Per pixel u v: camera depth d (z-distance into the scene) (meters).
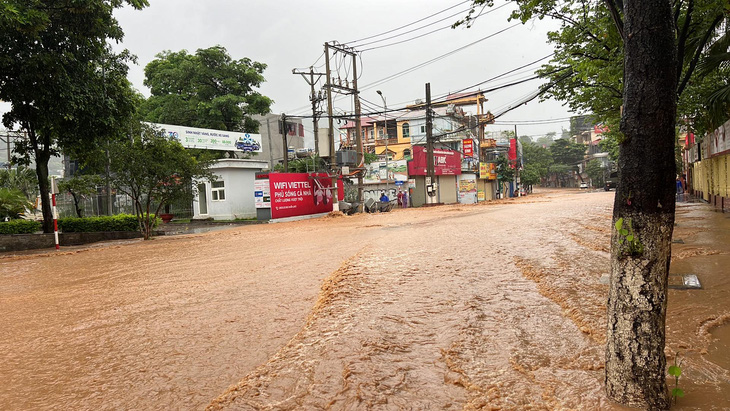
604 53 8.87
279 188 25.36
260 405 2.99
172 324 5.22
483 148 55.78
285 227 20.02
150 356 4.23
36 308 6.54
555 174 92.38
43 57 13.73
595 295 5.04
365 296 5.65
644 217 2.58
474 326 4.29
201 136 28.12
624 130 2.65
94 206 32.19
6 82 14.64
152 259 11.24
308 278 7.44
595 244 8.81
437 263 7.71
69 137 16.88
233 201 28.75
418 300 5.33
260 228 20.50
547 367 3.28
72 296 7.25
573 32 9.22
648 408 2.57
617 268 2.70
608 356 2.76
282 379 3.36
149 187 17.61
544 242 9.60
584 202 26.55
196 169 17.98
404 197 35.34
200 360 4.04
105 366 4.05
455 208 28.83
